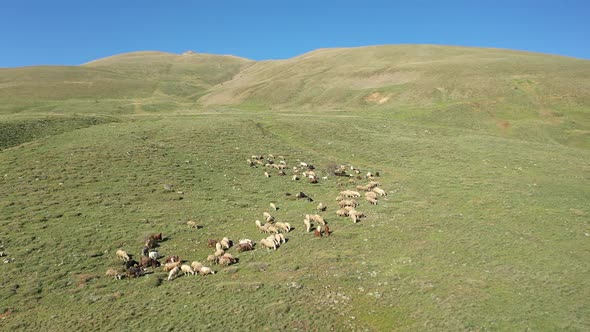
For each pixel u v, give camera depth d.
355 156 50.47
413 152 52.03
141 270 21.83
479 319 17.11
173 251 24.44
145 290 19.94
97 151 41.53
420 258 23.28
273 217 30.38
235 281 20.64
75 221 27.14
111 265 22.38
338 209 32.66
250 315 17.55
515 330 16.33
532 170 44.69
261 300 18.77
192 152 45.44
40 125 50.22
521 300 18.53
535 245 24.97
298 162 46.41
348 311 18.22
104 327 16.84
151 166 39.50
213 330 16.62
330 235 26.88
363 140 57.25
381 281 20.69
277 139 55.34
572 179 41.38
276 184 38.81
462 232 27.16
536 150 54.19
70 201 30.16
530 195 35.72
